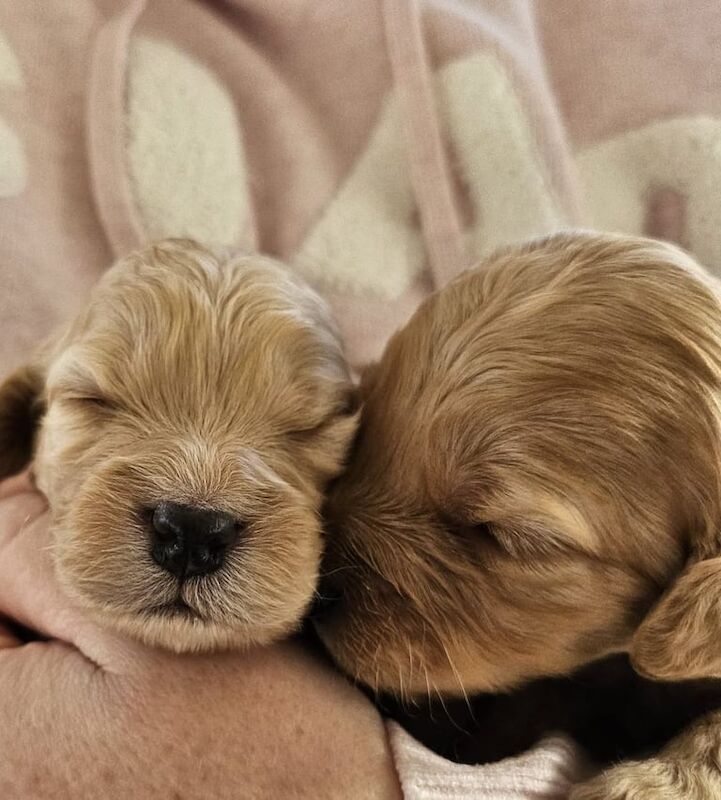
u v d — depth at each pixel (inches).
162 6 9.5
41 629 5.3
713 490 4.8
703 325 4.9
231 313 5.6
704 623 4.5
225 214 9.5
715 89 9.7
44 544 5.7
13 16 8.9
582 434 4.8
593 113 9.8
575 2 9.8
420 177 9.6
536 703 5.6
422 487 5.2
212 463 4.9
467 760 5.4
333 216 9.7
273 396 5.4
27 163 8.9
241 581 4.7
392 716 5.5
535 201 9.5
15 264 8.7
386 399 5.6
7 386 6.9
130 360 5.4
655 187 9.7
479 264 5.8
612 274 5.1
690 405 4.8
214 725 4.6
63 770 4.4
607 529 4.8
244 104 9.7
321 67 9.8
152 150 9.3
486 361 5.1
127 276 5.9
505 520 4.8
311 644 5.5
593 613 5.0
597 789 4.7
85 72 9.3
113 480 4.8
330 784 4.5
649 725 5.6
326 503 5.5
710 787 4.8
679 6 9.8
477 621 5.0
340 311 9.5
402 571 5.1
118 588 4.6
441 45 9.7
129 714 4.6
